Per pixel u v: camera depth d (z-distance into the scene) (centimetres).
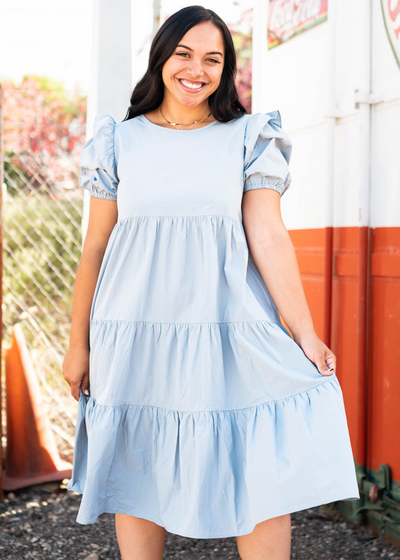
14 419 315
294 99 311
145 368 175
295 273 175
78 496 303
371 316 258
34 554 245
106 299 180
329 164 276
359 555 242
